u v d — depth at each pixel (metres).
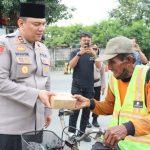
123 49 3.39
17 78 4.12
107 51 3.43
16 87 4.02
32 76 4.22
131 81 3.46
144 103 3.39
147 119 3.08
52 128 8.63
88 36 7.68
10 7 13.36
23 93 3.99
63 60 31.20
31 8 4.09
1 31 12.55
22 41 4.17
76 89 7.80
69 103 3.49
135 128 3.04
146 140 3.44
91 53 7.72
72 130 3.84
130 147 3.46
